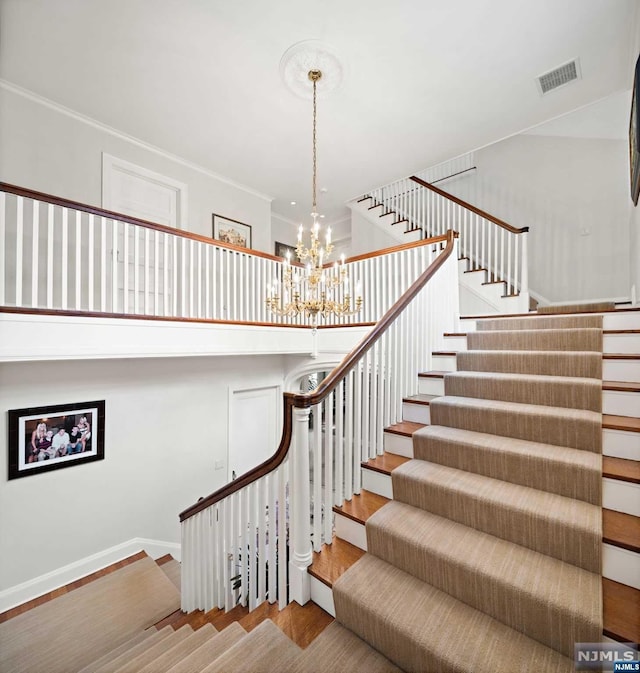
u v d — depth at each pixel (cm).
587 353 209
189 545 242
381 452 212
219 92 323
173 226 450
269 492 178
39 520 305
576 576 122
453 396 232
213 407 437
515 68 295
